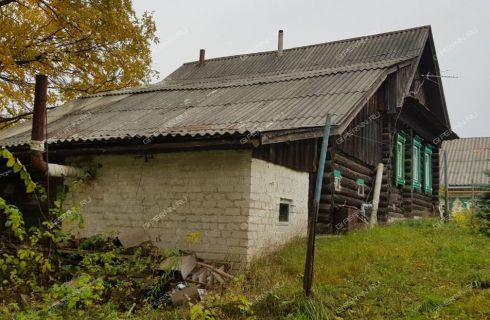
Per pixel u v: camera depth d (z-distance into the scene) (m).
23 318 5.64
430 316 5.86
